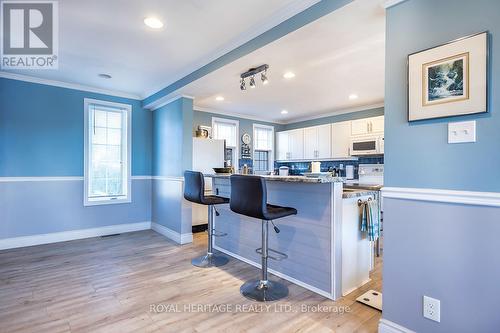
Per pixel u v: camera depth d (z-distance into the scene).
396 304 1.67
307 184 2.40
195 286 2.46
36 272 2.77
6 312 2.01
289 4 2.07
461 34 1.41
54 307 2.09
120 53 2.94
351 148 5.12
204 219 4.61
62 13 2.20
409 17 1.61
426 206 1.54
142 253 3.41
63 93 3.97
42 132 3.81
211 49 2.85
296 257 2.50
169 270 2.84
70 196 4.03
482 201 1.35
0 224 3.53
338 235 2.22
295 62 2.83
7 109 3.57
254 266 2.97
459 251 1.43
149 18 2.26
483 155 1.35
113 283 2.52
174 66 3.32
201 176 2.86
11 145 3.60
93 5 2.08
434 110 1.50
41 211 3.81
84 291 2.36
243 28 2.43
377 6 1.77
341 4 1.78
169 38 2.61
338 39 2.27
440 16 1.49
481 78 1.34
